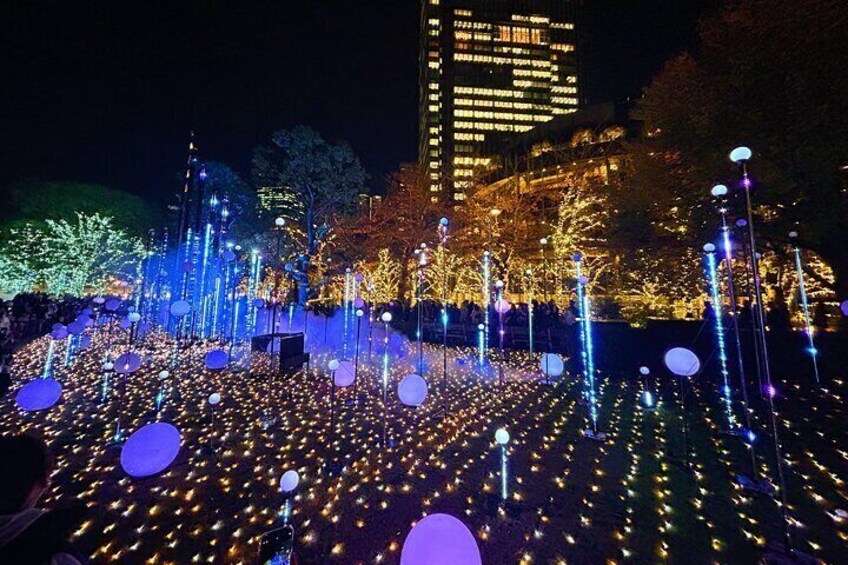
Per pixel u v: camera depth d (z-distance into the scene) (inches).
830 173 346.0
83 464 200.5
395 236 1112.8
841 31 343.9
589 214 1123.3
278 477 188.2
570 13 4092.0
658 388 367.9
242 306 836.0
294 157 851.4
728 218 406.9
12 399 306.5
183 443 229.1
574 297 867.4
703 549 137.5
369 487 179.8
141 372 418.0
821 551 136.0
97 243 1256.8
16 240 1166.3
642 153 563.5
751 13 402.9
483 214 1203.9
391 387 364.8
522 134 2219.5
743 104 389.4
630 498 171.8
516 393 354.9
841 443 230.5
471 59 3887.8
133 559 130.8
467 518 155.9
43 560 51.9
